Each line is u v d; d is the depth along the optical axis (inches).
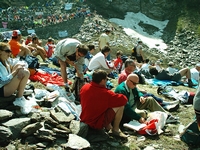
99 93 204.8
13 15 1780.3
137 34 1894.7
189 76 436.5
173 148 211.3
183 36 1849.2
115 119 214.1
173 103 296.8
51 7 2047.2
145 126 228.7
